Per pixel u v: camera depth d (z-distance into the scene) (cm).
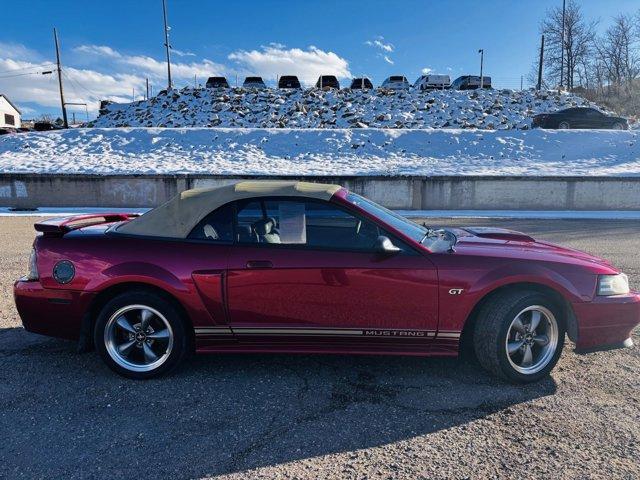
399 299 326
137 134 2306
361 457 255
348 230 345
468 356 381
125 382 341
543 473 241
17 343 412
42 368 364
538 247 373
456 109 3175
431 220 1280
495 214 1425
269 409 305
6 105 7031
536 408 305
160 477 239
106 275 336
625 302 343
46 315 348
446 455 256
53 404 310
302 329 335
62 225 366
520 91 3681
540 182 1560
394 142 2286
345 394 325
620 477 237
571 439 270
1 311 494
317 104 3269
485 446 264
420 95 3497
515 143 2241
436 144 2264
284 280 328
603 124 2598
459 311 328
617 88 4778
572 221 1256
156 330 346
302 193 348
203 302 333
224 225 345
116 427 284
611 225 1166
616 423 287
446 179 1576
